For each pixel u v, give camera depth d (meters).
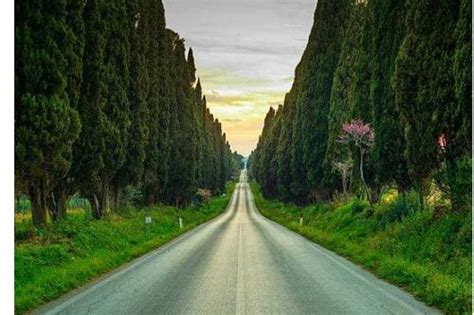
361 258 16.28
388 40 21.95
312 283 12.15
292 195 66.06
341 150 35.19
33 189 19.25
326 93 43.75
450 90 15.32
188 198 60.34
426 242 15.01
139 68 33.00
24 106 16.59
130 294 11.01
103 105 24.61
